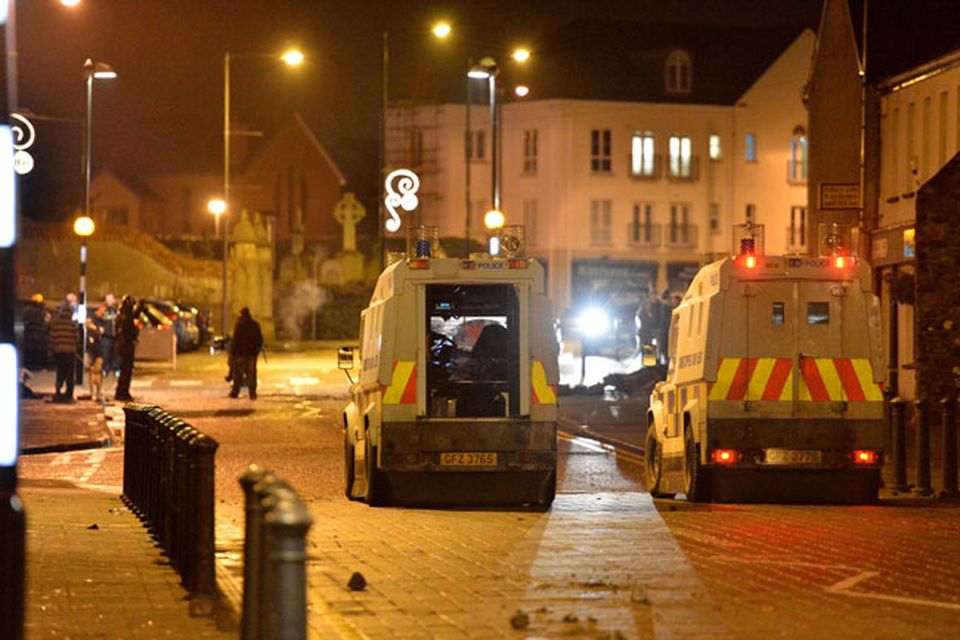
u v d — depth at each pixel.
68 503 47.41
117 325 99.19
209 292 198.00
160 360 132.88
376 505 48.56
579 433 82.00
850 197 99.50
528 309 48.41
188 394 105.69
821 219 111.50
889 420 66.00
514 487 48.41
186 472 30.02
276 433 79.25
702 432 49.91
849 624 26.34
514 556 35.22
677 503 50.38
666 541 38.34
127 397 98.94
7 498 16.19
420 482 48.19
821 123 113.00
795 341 49.97
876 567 33.62
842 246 51.50
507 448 48.16
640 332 126.62
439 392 48.81
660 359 125.44
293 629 15.77
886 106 102.62
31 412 88.19
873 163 103.69
